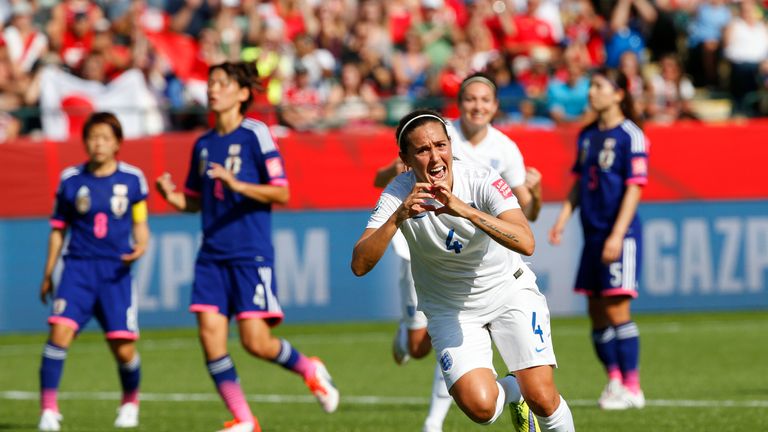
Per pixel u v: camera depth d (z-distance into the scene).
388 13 59.78
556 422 18.53
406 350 26.31
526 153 45.53
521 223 17.00
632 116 29.31
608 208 28.89
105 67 53.03
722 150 46.88
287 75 55.62
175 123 51.22
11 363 39.19
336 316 45.69
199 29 59.12
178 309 44.94
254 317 24.67
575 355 38.66
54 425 26.27
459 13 65.06
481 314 18.48
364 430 25.44
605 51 59.44
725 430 24.48
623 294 28.39
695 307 47.19
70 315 26.81
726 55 59.69
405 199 16.89
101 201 27.30
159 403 30.69
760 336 42.31
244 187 23.91
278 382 34.59
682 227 46.88
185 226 44.84
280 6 61.53
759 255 47.41
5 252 44.28
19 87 52.72
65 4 59.81
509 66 55.47
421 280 18.73
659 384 32.22
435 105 50.06
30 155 44.16
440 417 23.27
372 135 45.59
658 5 63.12
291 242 45.34
